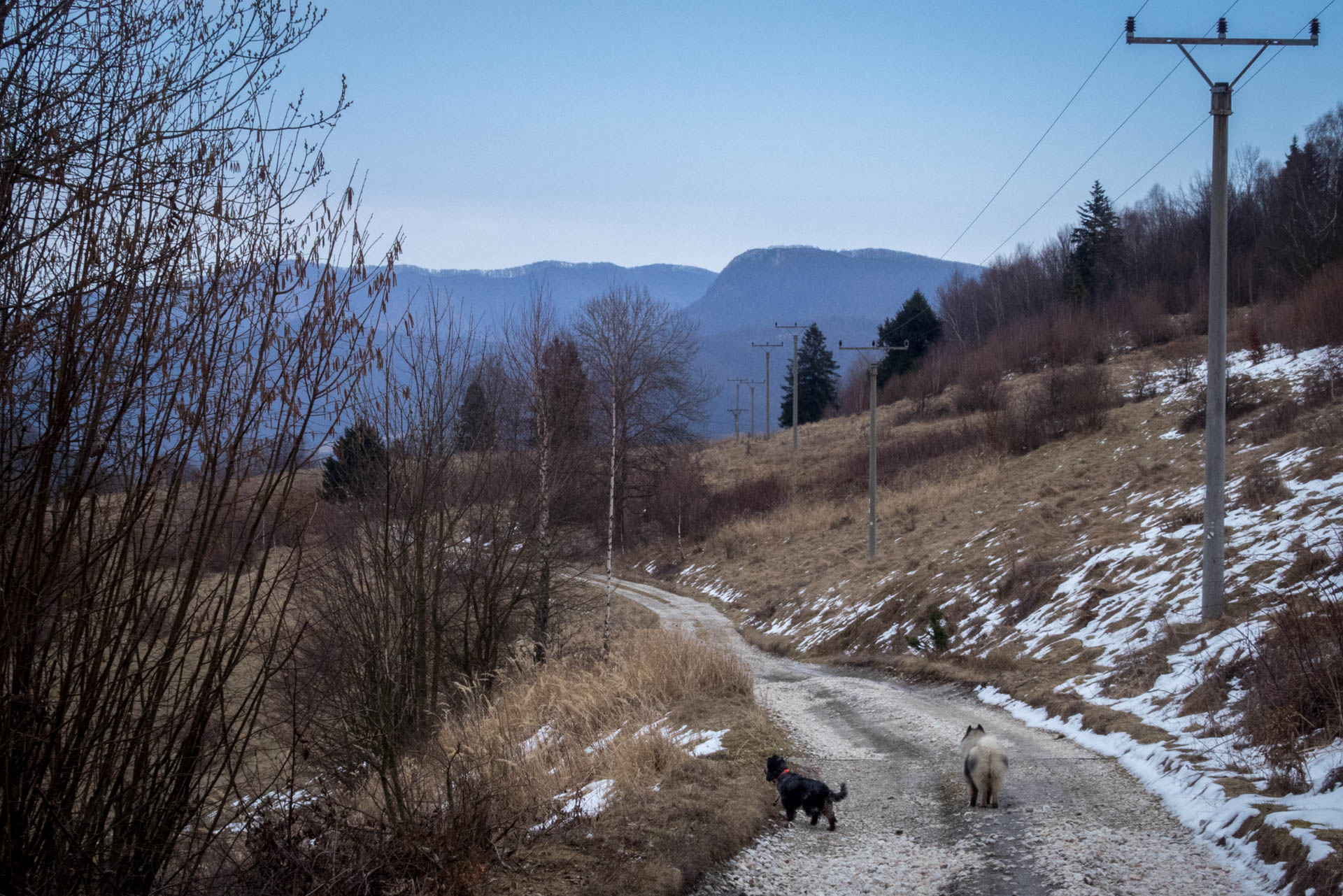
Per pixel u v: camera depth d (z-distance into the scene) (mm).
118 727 5598
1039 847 8227
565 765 10773
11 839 5277
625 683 14969
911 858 8258
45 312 5062
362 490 18953
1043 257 104000
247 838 6676
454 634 24688
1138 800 9672
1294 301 45719
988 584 25547
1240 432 29688
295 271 5781
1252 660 11695
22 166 5035
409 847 7082
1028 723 15125
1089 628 19000
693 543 56062
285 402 5766
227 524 5812
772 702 18922
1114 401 45531
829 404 106625
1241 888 6832
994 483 40188
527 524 25000
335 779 10812
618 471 33188
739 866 8117
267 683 6270
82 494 5281
